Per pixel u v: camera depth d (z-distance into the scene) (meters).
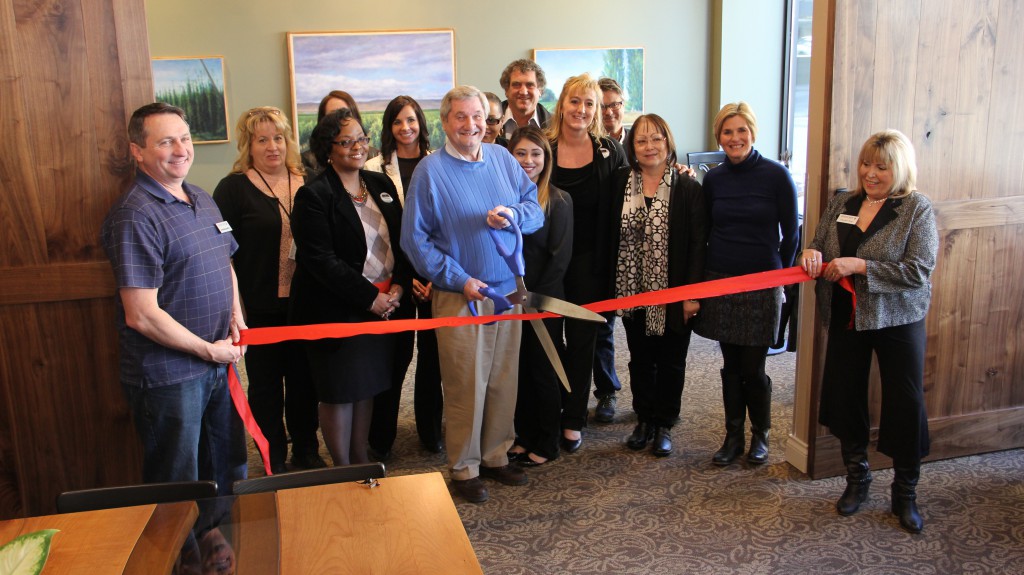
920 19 2.92
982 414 3.27
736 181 3.12
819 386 3.05
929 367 3.18
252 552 1.35
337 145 2.77
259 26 6.46
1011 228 3.16
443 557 1.34
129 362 2.17
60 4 2.26
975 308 3.18
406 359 3.31
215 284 2.25
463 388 2.90
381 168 3.37
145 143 2.08
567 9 6.78
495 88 6.82
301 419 3.35
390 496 1.56
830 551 2.60
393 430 3.42
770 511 2.88
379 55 6.61
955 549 2.59
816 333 3.03
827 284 2.78
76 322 2.42
